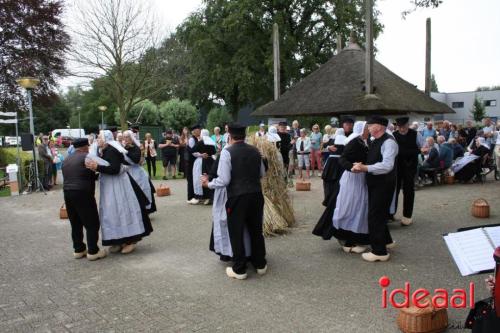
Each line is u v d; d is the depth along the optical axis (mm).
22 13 22641
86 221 5793
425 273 4984
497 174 12828
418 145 7043
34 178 13461
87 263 5812
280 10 29047
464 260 2836
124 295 4645
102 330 3865
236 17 28016
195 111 33156
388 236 5609
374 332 3650
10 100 23359
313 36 29891
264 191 7145
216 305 4293
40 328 3947
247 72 28328
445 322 3639
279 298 4410
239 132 4957
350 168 5270
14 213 9766
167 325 3904
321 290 4574
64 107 71375
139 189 6266
